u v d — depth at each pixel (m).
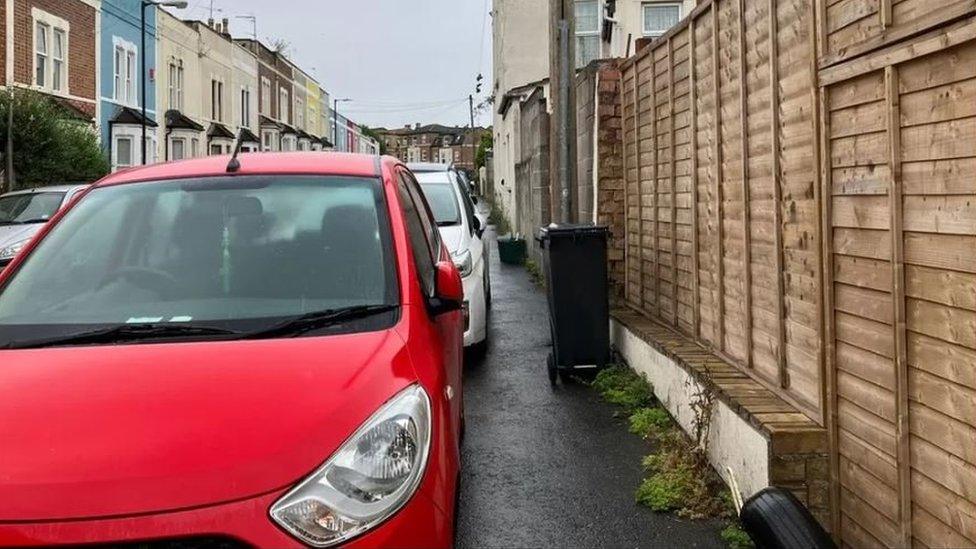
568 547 4.18
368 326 3.18
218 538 2.28
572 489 4.91
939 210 2.94
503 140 28.28
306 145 56.72
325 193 3.91
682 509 4.52
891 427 3.32
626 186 8.68
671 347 6.07
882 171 3.34
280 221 3.75
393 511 2.47
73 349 3.05
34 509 2.28
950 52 2.85
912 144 3.11
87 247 3.69
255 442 2.43
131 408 2.57
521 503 4.72
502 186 27.91
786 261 4.43
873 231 3.44
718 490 4.66
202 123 35.50
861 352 3.59
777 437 3.93
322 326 3.18
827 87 3.80
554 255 7.26
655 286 7.55
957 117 2.82
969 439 2.79
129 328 3.18
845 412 3.77
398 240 3.68
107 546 2.24
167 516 2.27
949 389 2.91
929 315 3.03
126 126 26.84
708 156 5.84
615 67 8.99
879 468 3.44
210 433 2.46
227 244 3.65
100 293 3.45
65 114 19.64
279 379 2.71
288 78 52.47
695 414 5.14
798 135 4.19
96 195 4.02
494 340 9.43
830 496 3.91
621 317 7.80
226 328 3.17
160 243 3.68
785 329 4.48
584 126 10.23
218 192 3.93
